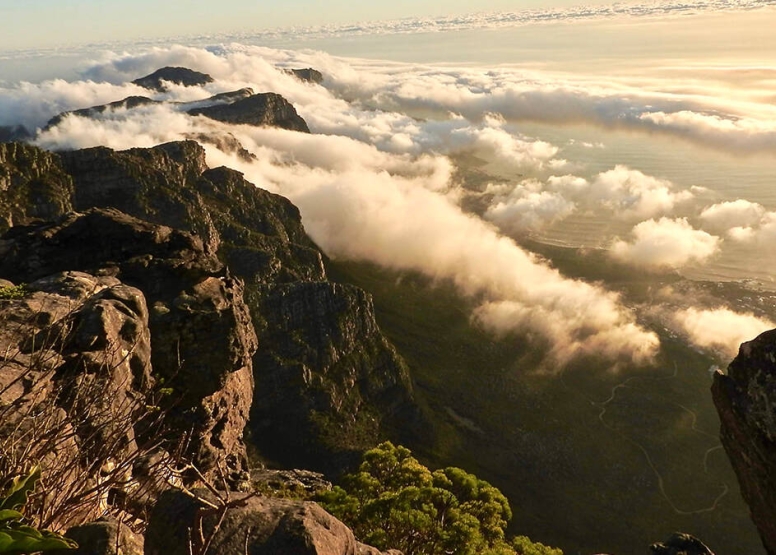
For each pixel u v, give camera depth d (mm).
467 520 23297
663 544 13547
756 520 11398
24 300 18031
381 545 21453
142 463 11406
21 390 12359
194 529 7391
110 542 7316
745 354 11297
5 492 8008
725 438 11727
